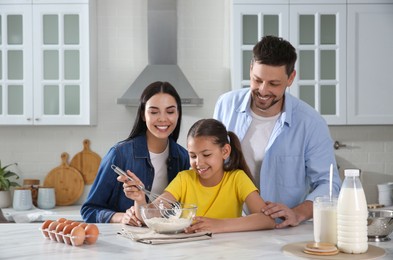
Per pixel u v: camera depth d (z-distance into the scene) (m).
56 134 5.49
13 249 2.12
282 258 1.97
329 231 2.14
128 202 2.92
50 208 5.21
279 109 2.91
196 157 2.55
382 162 5.51
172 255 2.00
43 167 5.49
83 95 5.11
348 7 5.03
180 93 5.10
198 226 2.36
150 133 2.88
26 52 5.10
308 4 5.01
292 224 2.54
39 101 5.11
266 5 4.99
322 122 2.94
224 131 2.61
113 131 5.48
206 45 5.47
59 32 5.09
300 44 5.04
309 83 5.05
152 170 2.90
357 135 5.50
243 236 2.34
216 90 5.48
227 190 2.65
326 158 2.89
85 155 5.48
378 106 5.08
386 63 5.06
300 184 2.93
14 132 5.50
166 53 5.28
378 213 2.36
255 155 2.94
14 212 4.99
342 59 5.05
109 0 5.45
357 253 2.04
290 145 2.90
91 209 2.86
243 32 5.04
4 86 5.11
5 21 5.11
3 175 5.32
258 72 2.62
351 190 2.06
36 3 5.08
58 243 2.22
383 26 5.05
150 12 5.26
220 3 5.46
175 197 2.64
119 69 5.46
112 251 2.07
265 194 2.91
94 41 5.32
